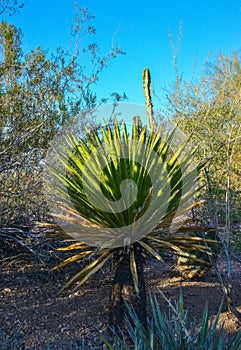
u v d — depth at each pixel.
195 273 5.03
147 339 2.55
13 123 4.98
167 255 6.12
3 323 3.80
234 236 4.22
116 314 3.52
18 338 3.34
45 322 3.87
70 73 5.52
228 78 5.65
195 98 5.46
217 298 4.51
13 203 4.88
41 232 4.46
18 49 5.51
